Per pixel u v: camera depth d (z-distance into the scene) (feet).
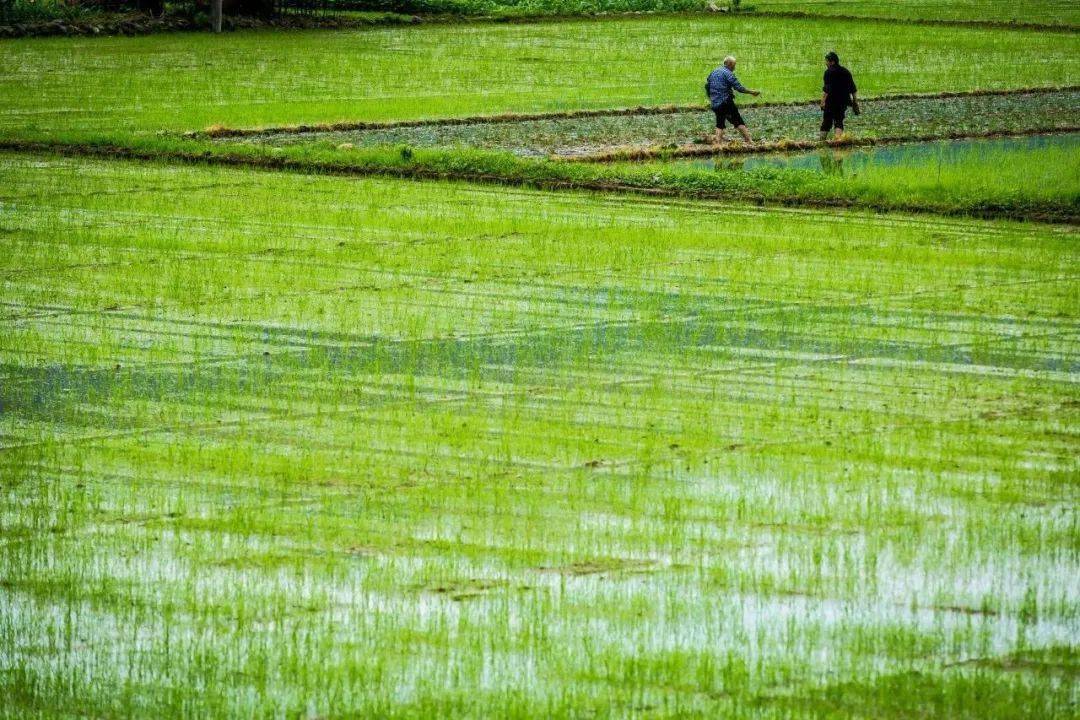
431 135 280.10
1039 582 83.97
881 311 146.30
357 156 236.43
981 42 456.45
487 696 70.74
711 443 107.45
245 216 194.59
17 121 285.64
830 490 98.07
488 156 232.12
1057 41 462.19
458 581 84.02
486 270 163.73
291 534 90.74
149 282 156.56
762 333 137.69
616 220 194.90
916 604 81.10
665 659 74.49
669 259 170.19
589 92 348.18
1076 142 280.10
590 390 120.16
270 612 80.18
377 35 471.21
